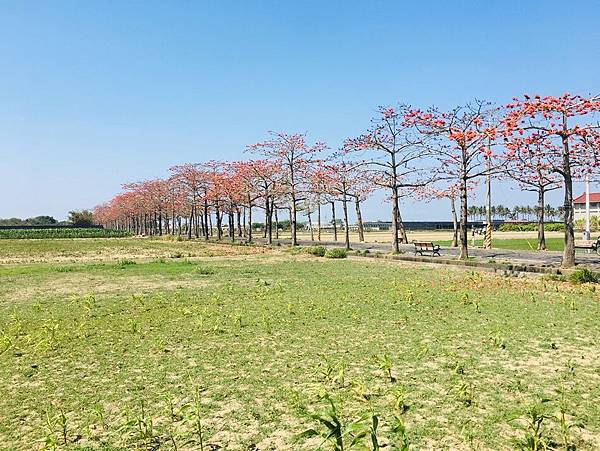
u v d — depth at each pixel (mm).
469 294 13820
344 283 16984
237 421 5531
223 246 48125
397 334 9414
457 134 23281
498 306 11953
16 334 10219
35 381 7293
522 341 8641
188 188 66312
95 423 5672
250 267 23953
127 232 104125
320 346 8695
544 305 11984
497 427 5148
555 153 19344
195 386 6734
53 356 8586
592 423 5180
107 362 8125
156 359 8195
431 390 6270
